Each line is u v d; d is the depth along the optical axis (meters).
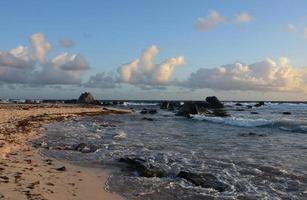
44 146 22.73
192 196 12.64
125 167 17.22
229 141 28.59
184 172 15.30
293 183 14.70
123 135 30.89
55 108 74.31
